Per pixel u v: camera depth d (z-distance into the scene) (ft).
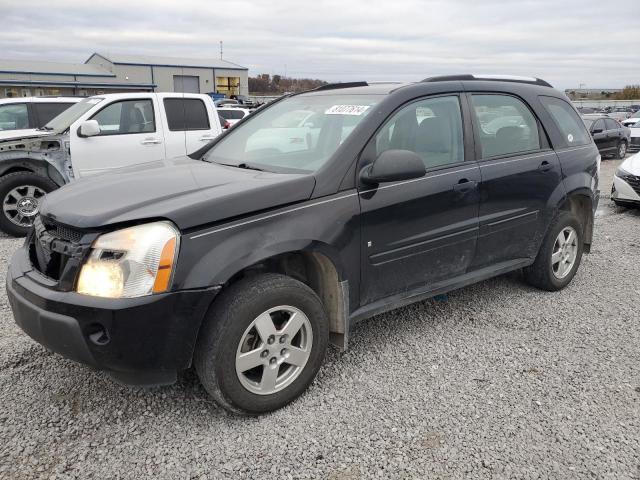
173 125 26.73
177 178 10.22
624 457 8.29
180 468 8.02
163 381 8.48
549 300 14.74
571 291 15.49
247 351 8.97
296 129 11.73
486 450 8.44
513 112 13.70
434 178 11.30
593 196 15.67
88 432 8.84
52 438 8.66
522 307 14.21
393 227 10.62
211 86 185.78
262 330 8.91
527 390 10.16
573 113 15.80
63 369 10.80
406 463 8.14
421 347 11.87
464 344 12.05
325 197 9.72
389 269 10.80
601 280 16.55
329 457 8.28
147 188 9.50
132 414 9.35
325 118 11.43
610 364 11.20
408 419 9.23
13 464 8.04
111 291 7.95
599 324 13.21
